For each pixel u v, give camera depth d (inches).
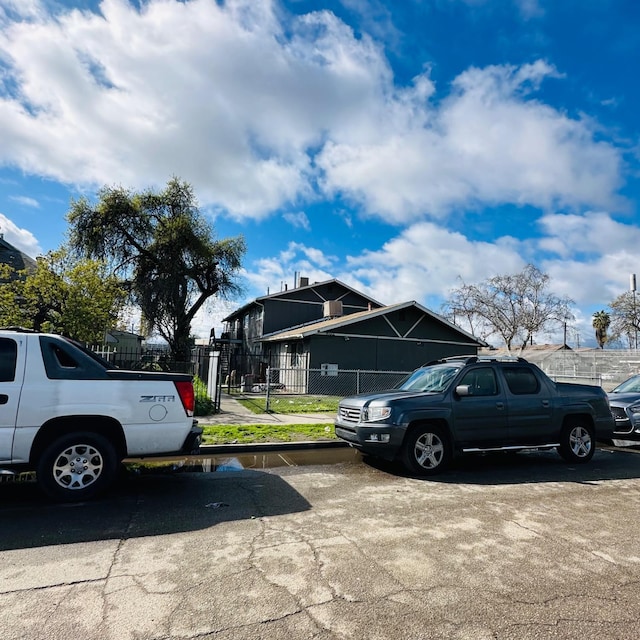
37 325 566.9
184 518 183.6
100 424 210.8
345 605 117.1
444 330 990.4
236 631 105.2
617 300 1669.5
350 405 288.7
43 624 106.9
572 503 209.5
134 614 111.7
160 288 1067.3
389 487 235.1
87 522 177.8
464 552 152.1
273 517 185.8
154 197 1144.8
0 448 191.5
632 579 134.1
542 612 115.2
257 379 1067.3
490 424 279.1
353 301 1282.0
